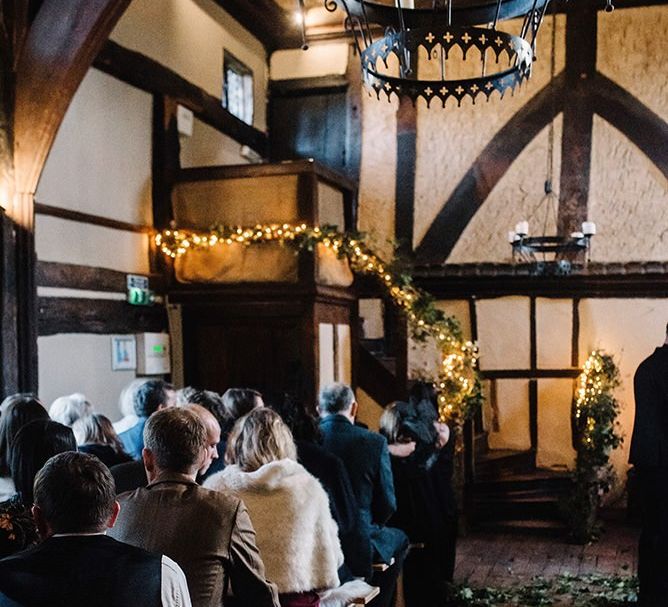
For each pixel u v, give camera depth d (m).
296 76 9.00
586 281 8.06
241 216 6.44
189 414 2.19
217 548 2.01
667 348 4.41
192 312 6.64
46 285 5.32
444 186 8.45
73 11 4.87
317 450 3.28
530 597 5.26
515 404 8.29
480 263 8.23
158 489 2.09
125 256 6.26
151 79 6.55
